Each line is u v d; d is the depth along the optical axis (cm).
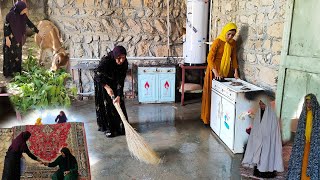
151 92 494
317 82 238
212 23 473
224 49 370
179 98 523
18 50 263
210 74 380
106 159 295
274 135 245
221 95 339
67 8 491
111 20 502
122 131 359
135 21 507
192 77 533
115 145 329
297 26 256
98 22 499
